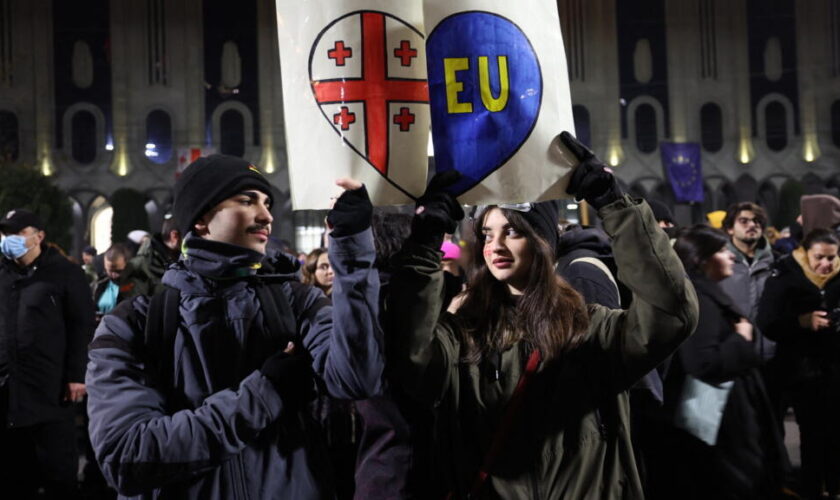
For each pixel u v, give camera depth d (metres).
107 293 7.61
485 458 2.12
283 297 2.06
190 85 39.56
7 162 28.30
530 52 2.05
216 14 39.78
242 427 1.85
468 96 2.04
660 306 2.04
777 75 40.88
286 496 1.93
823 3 40.56
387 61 2.06
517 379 2.15
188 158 38.50
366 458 2.62
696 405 3.42
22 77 38.62
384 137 2.05
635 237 2.03
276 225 38.78
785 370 5.34
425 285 2.04
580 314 2.19
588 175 2.03
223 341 1.97
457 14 2.04
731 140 40.94
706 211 40.69
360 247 1.88
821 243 5.20
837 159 40.47
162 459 1.82
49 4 38.91
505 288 2.28
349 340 1.88
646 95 40.75
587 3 40.78
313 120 2.04
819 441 5.29
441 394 2.16
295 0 2.06
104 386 1.93
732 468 3.48
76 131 38.97
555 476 2.09
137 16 39.41
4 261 5.26
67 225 28.23
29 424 5.11
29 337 5.14
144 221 35.28
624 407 2.19
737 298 4.44
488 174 2.04
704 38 40.97
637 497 2.14
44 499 5.52
